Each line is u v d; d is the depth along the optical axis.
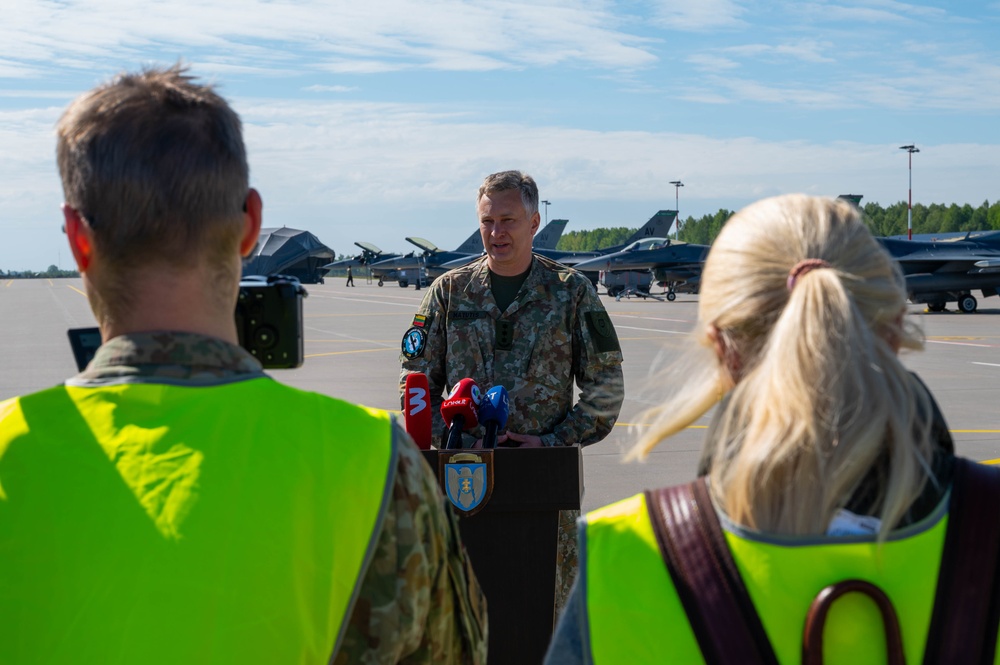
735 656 1.05
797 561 1.05
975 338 21.77
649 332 23.41
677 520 1.12
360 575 1.20
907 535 1.05
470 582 1.38
